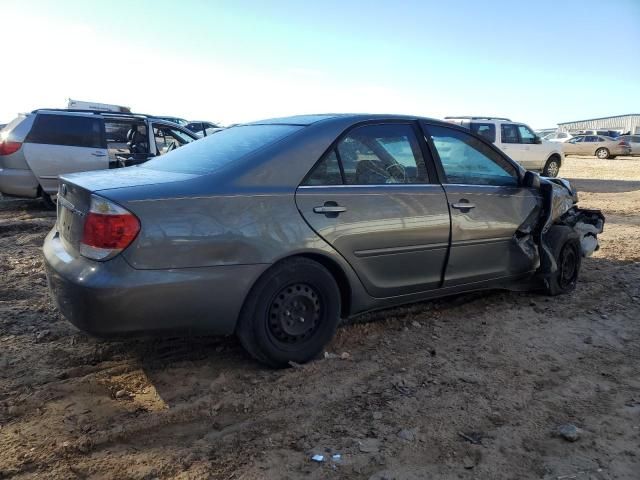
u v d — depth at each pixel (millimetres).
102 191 3326
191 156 4129
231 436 3102
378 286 4188
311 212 3770
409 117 4539
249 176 3639
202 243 3375
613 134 36562
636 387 3770
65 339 4273
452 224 4504
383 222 4086
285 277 3701
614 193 15930
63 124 10234
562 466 2879
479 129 17219
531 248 5258
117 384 3648
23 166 9984
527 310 5250
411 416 3332
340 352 4203
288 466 2840
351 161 4078
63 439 3018
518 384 3768
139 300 3229
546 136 38344
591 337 4621
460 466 2871
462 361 4109
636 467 2881
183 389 3604
